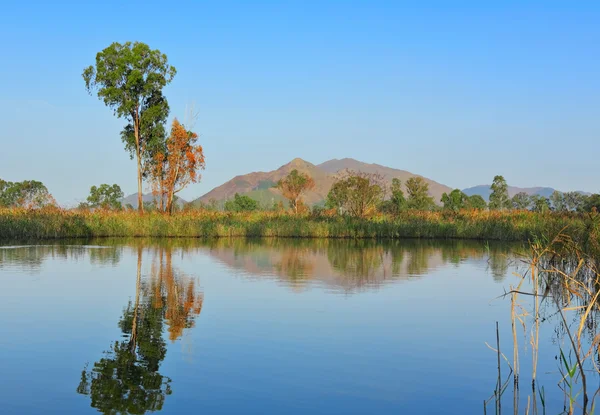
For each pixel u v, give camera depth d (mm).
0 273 14492
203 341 7590
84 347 7238
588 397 5711
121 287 12273
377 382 6039
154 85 39844
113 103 39594
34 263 16938
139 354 6949
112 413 5086
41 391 5629
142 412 5121
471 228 31594
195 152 40250
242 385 5883
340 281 13602
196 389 5742
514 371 6230
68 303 10258
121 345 7348
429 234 32219
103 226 31672
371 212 36625
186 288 12242
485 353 7223
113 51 39125
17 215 30172
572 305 10523
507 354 7203
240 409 5234
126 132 40938
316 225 33094
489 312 9852
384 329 8445
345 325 8656
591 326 8859
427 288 12617
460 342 7742
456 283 13430
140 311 9586
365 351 7211
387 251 22734
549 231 13930
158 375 6164
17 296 10992
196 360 6715
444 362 6793
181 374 6207
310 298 11109
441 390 5828
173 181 39188
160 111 39844
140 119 39969
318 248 24203
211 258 19125
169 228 32250
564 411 5309
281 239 31031
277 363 6648
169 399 5457
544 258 13469
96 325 8469
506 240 30031
